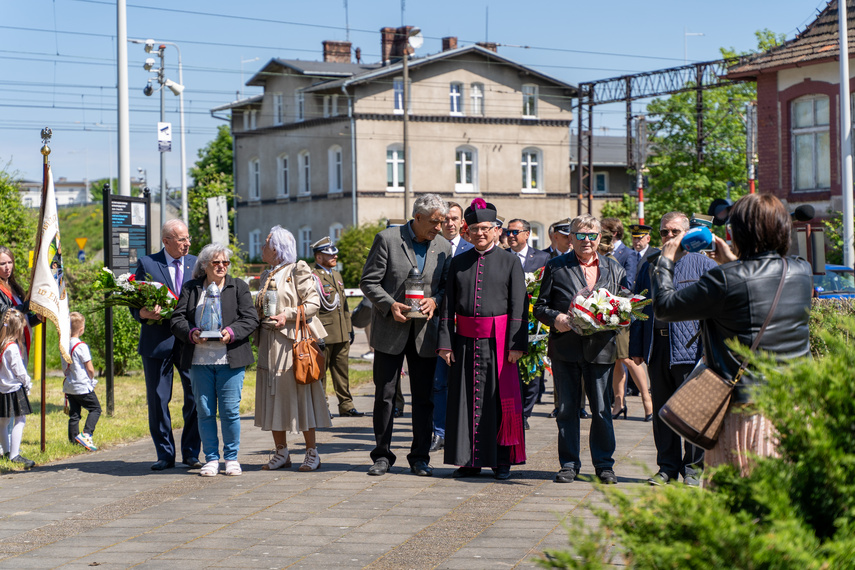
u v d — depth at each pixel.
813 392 2.92
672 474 6.89
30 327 9.69
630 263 10.43
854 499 2.79
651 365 6.92
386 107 46.91
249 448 9.37
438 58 47.28
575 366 7.19
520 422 7.39
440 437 9.07
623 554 2.87
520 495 6.76
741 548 2.61
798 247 13.76
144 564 5.19
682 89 42.16
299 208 51.16
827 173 24.41
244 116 56.00
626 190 61.94
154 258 8.55
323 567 5.04
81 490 7.37
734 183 46.84
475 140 48.69
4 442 8.51
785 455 2.94
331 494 6.92
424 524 5.93
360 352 21.23
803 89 24.58
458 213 9.36
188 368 7.86
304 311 7.89
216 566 5.11
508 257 7.45
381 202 46.94
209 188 34.94
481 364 7.34
